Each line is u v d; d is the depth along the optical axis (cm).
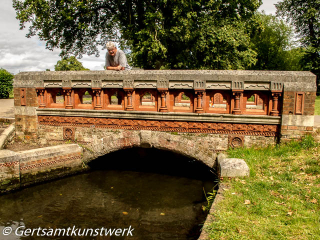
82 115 849
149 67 1689
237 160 620
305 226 383
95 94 832
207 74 736
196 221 600
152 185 827
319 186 513
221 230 376
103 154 852
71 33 1725
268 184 536
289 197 482
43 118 898
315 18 2883
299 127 707
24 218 624
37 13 1487
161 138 789
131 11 1617
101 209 669
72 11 1487
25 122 909
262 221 400
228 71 742
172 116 773
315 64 2839
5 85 2538
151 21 1436
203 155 764
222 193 512
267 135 735
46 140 900
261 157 688
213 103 1284
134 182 855
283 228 378
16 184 741
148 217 625
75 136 874
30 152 771
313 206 443
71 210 667
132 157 1070
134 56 1625
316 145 687
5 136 879
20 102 907
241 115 732
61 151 823
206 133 763
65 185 827
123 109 822
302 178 559
